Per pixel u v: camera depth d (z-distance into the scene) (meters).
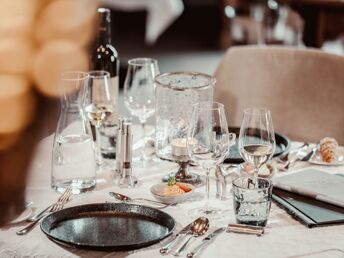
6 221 1.78
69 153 1.98
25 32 6.39
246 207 1.75
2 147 4.25
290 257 1.60
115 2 6.74
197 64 7.72
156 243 1.61
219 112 1.79
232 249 1.64
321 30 4.94
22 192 1.99
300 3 4.96
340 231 1.75
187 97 2.01
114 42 8.82
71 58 6.54
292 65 2.84
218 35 9.25
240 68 2.91
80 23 6.68
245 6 6.40
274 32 5.72
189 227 1.74
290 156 2.28
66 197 1.92
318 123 2.77
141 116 2.31
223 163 2.19
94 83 2.22
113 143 2.29
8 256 1.63
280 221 1.81
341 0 4.77
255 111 1.87
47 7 6.48
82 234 1.71
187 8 10.08
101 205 1.82
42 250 1.63
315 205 1.87
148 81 2.27
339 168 2.19
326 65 2.78
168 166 2.22
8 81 6.05
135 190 2.02
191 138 1.80
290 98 2.83
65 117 1.99
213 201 1.94
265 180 1.80
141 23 9.58
